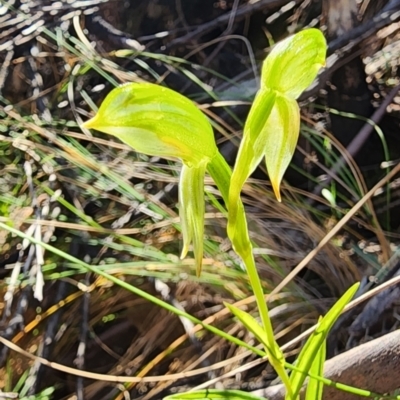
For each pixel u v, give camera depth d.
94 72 0.30
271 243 0.23
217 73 0.27
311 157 0.25
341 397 0.15
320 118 0.28
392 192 0.26
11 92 0.30
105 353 0.22
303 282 0.22
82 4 0.29
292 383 0.13
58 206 0.24
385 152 0.25
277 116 0.11
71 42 0.30
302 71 0.10
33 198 0.24
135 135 0.10
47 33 0.28
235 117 0.26
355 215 0.25
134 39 0.30
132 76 0.27
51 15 0.30
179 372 0.21
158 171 0.25
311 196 0.24
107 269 0.22
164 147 0.11
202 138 0.11
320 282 0.23
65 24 0.30
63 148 0.26
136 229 0.23
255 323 0.12
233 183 0.10
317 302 0.21
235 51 0.31
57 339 0.21
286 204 0.24
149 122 0.10
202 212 0.11
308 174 0.26
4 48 0.29
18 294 0.22
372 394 0.14
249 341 0.21
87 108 0.29
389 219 0.25
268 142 0.11
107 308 0.22
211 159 0.11
